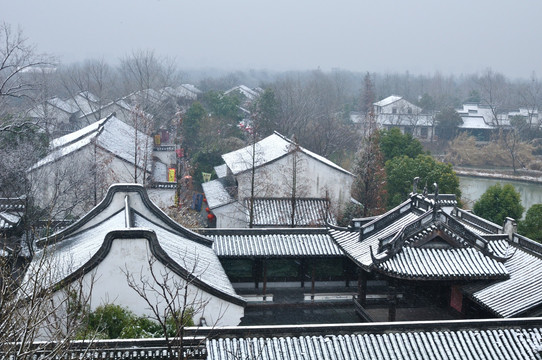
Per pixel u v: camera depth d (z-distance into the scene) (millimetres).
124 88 114062
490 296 24578
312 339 17578
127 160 42375
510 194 45219
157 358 16469
